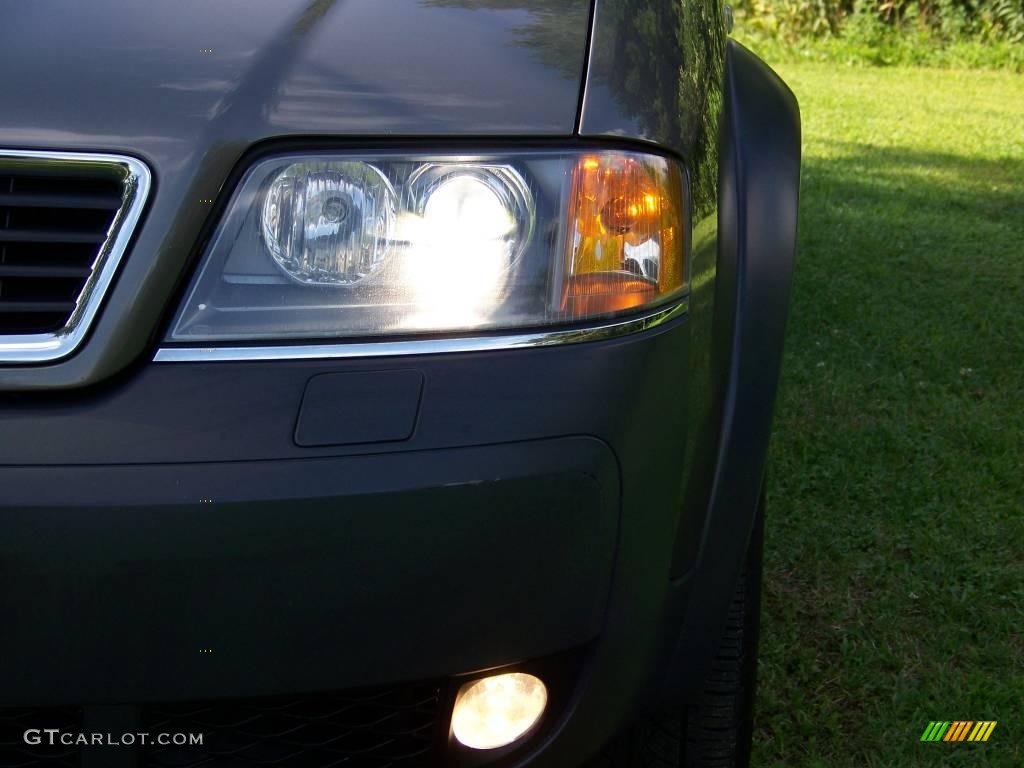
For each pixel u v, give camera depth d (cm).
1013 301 452
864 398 349
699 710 167
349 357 123
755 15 1392
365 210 126
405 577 121
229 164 124
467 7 143
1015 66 1299
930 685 217
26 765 133
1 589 118
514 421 123
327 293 125
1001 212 613
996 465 303
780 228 168
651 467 132
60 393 120
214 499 117
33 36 132
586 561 128
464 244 127
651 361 131
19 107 124
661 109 141
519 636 127
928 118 938
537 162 129
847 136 838
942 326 414
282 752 136
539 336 127
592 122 132
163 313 121
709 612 152
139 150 122
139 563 117
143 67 128
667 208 136
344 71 130
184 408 119
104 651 120
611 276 130
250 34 134
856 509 282
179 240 122
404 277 126
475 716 134
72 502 116
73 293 122
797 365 374
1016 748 202
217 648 121
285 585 119
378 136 126
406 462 120
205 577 118
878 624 235
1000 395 356
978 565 256
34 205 122
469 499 121
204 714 130
